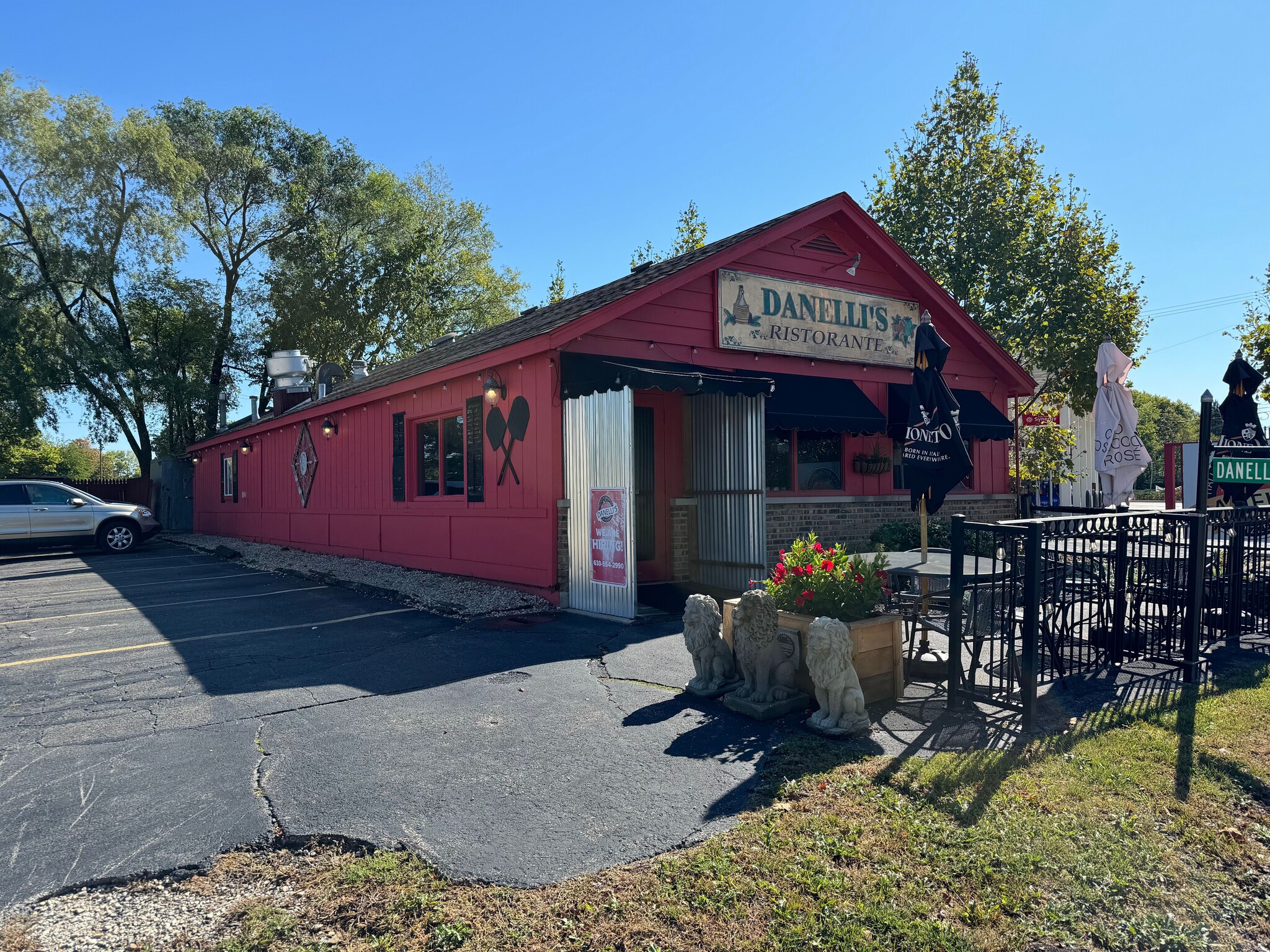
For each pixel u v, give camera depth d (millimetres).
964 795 4043
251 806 4066
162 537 25422
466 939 2941
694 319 11500
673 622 8633
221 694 6211
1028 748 4684
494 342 12258
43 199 28172
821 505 13016
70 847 3660
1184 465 23109
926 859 3457
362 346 38094
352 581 12133
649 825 3805
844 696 4996
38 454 47062
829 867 3404
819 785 4211
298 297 34938
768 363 12422
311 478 18203
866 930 2971
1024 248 20328
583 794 4164
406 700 5902
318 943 2934
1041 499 26844
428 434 13516
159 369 29781
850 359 13219
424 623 8914
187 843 3693
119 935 3012
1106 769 4359
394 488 14180
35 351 27016
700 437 11344
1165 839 3635
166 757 4793
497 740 5000
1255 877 3350
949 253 21016
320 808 4035
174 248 30297
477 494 11570
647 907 3125
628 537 8633
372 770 4523
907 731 5059
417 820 3885
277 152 36031
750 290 12031
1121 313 19812
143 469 32938
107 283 29156
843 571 5785
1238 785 4176
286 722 5449
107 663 7371
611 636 7973
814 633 4996
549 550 9820
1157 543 6645
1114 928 3008
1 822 3920
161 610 10297
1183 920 3055
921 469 6992
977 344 15031
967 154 21094
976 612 5680
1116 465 11445
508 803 4070
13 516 18500
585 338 10203
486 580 11258
